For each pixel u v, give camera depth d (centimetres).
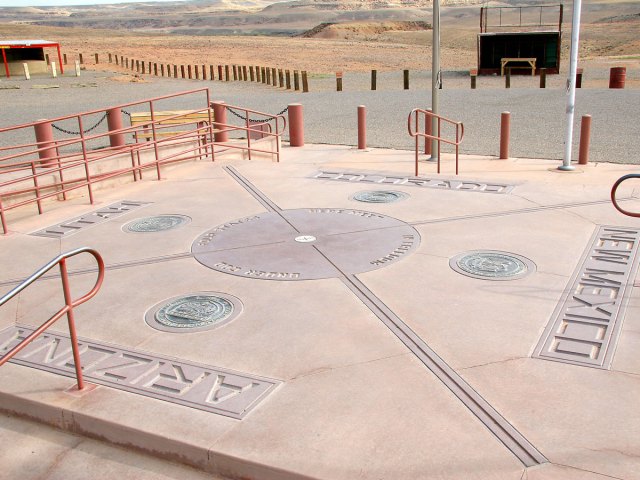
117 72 4147
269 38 8094
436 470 347
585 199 862
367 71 3862
